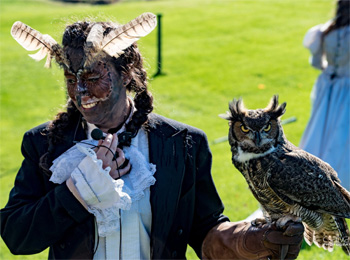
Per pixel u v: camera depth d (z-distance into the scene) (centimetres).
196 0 2169
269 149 339
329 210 336
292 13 1847
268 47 1501
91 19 280
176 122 287
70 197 247
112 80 253
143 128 277
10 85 1338
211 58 1430
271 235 272
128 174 265
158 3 2152
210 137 941
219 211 300
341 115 695
